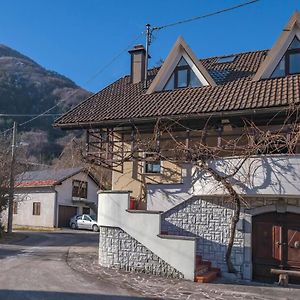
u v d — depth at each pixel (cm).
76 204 4091
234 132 1633
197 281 1315
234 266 1452
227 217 1473
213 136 1658
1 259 1586
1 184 2634
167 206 1547
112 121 1659
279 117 1480
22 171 3212
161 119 1570
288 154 1322
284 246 1418
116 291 1106
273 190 1327
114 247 1484
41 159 4469
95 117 1719
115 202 1505
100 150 1769
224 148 1457
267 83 1630
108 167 1812
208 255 1485
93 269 1418
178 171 1770
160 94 1838
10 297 994
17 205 4059
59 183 3916
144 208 1780
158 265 1385
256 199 1458
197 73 1820
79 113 1819
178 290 1168
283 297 1155
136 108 1716
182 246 1352
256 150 1381
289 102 1374
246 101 1491
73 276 1271
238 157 1387
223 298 1101
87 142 1769
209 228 1492
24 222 4006
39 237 2584
